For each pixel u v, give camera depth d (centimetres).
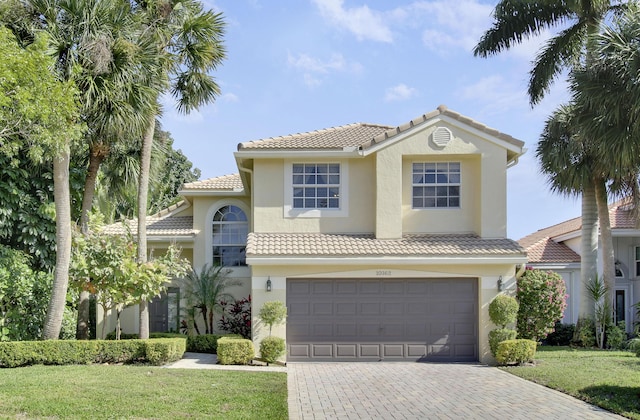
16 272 1972
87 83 1675
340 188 2073
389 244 1931
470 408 1207
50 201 2217
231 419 1048
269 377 1492
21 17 1672
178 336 2094
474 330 1898
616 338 2169
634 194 2253
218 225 2488
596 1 2250
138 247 1936
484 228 1983
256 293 1864
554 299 1898
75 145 1684
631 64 1675
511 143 1986
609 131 1769
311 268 1875
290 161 2073
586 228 2325
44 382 1327
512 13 2458
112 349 1698
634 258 2869
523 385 1462
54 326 1730
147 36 1884
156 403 1149
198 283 2308
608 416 1139
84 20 1681
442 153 1995
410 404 1244
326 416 1137
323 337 1886
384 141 2003
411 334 1897
